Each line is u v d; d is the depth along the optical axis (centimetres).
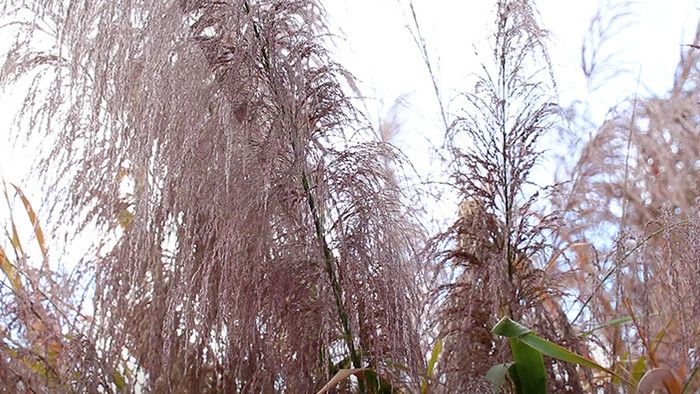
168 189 146
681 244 155
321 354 153
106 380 151
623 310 172
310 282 147
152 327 154
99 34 151
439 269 168
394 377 147
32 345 163
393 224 146
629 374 161
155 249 154
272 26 147
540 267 172
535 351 144
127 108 150
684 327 151
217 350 155
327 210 147
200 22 148
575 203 199
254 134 148
